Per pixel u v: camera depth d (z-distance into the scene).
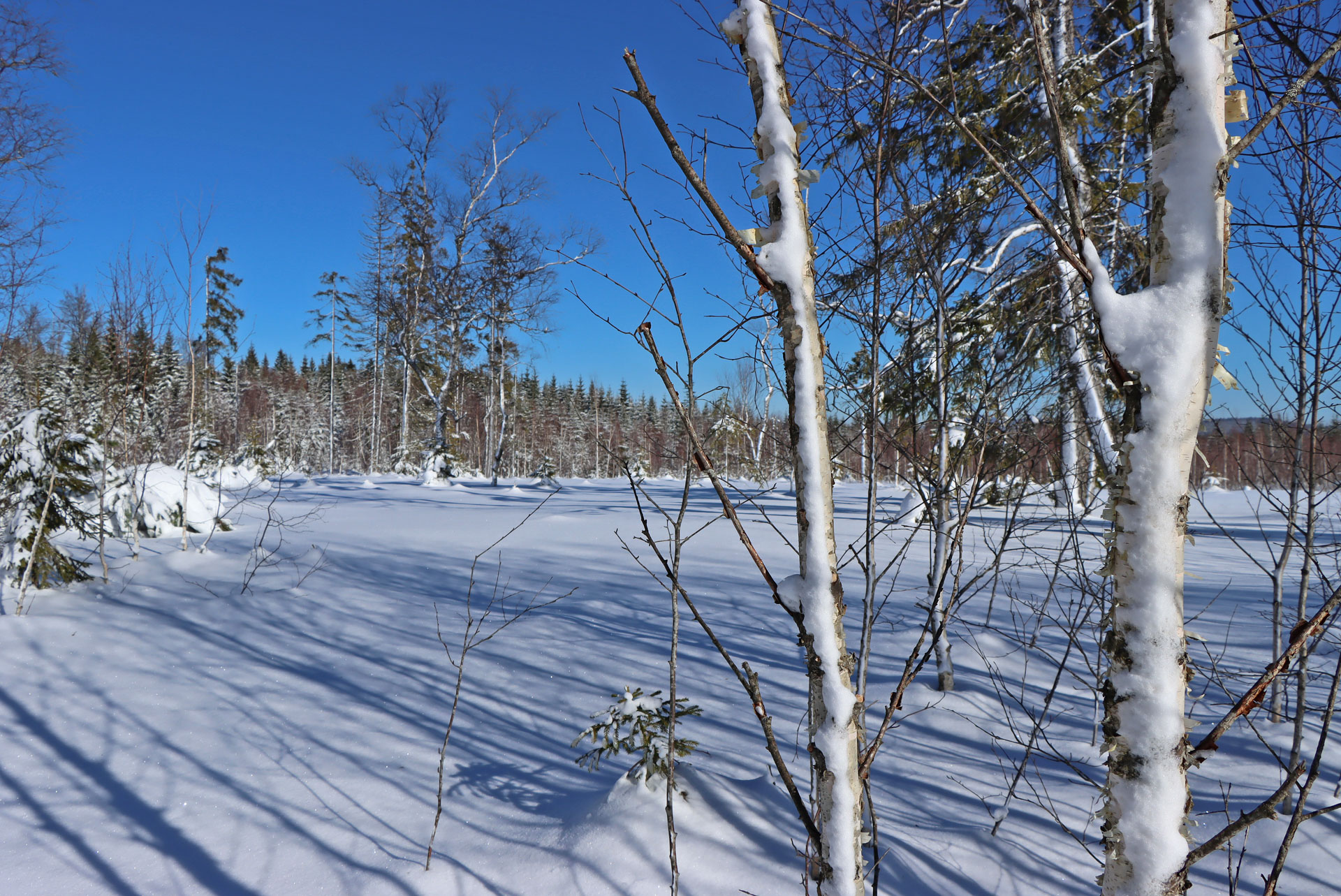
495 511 14.05
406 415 30.58
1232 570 7.82
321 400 53.22
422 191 21.70
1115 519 1.30
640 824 2.73
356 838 2.92
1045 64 1.31
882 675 4.81
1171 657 1.25
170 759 3.60
